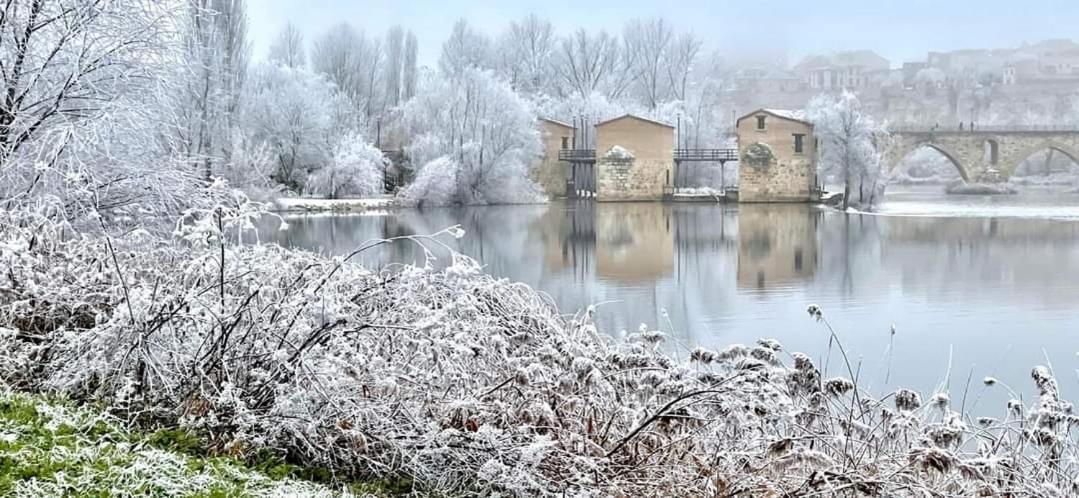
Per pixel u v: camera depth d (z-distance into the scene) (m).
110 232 10.66
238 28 45.56
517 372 5.49
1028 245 37.22
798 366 6.06
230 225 5.92
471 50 100.44
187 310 5.63
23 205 10.30
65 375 5.60
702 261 32.44
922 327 19.02
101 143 11.48
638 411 5.45
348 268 6.61
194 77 13.92
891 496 4.77
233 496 4.22
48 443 4.51
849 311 21.31
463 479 4.94
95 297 6.71
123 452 4.56
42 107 11.96
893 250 35.81
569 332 7.80
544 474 5.04
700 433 5.56
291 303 5.52
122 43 12.26
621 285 26.22
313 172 61.75
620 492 5.00
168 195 12.09
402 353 6.02
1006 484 5.24
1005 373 14.13
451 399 5.40
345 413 5.05
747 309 21.52
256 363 5.58
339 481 4.89
